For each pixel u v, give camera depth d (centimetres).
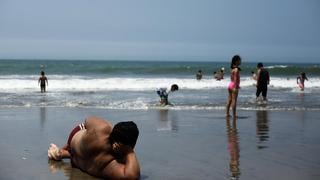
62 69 5591
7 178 544
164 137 872
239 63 1218
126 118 1200
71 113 1308
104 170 548
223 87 2948
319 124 1086
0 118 1164
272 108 1514
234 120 1164
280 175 566
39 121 1103
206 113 1339
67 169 595
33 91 2455
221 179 546
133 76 4522
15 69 5550
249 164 630
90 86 2886
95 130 569
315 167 612
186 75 4806
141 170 593
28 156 674
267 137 879
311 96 2166
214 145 783
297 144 798
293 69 5191
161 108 1493
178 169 598
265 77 1814
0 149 726
